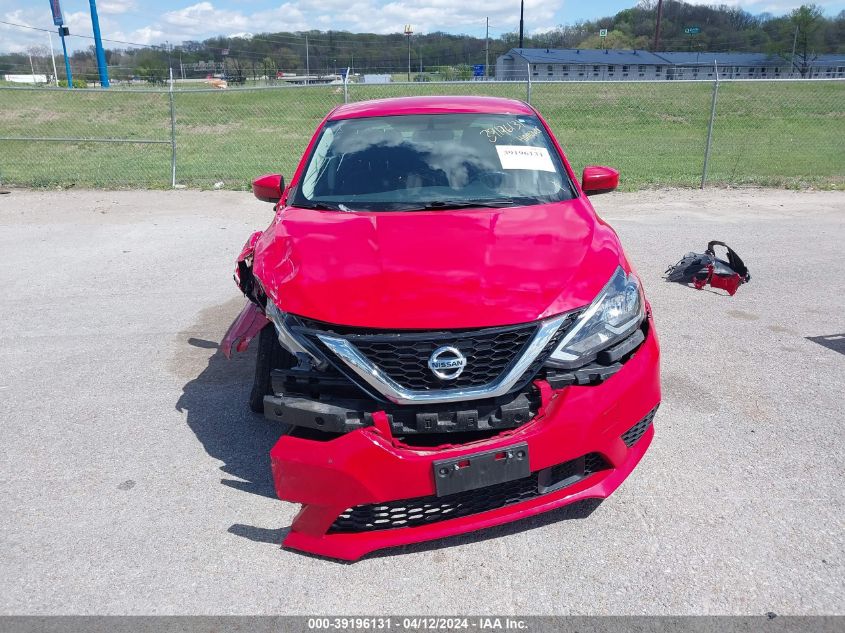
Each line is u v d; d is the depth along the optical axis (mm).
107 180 12844
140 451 3619
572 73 65875
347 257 2973
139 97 29828
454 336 2543
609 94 29750
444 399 2523
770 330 5027
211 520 3029
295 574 2682
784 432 3566
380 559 2754
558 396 2633
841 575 2549
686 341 4852
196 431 3820
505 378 2553
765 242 7672
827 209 9500
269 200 4566
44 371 4684
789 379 4195
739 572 2586
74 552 2834
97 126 23047
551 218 3352
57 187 12383
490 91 28734
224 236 8672
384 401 2566
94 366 4750
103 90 12297
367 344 2586
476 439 2631
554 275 2801
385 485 2516
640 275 6473
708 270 6020
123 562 2770
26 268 7328
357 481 2514
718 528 2842
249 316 3518
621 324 2807
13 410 4117
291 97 29766
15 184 12555
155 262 7492
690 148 17500
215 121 23719
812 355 4555
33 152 17859
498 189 3721
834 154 16062
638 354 2893
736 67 71750
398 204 3607
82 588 2625
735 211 9523
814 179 12055
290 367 2988
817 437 3508
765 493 3059
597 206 10125
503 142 4078
